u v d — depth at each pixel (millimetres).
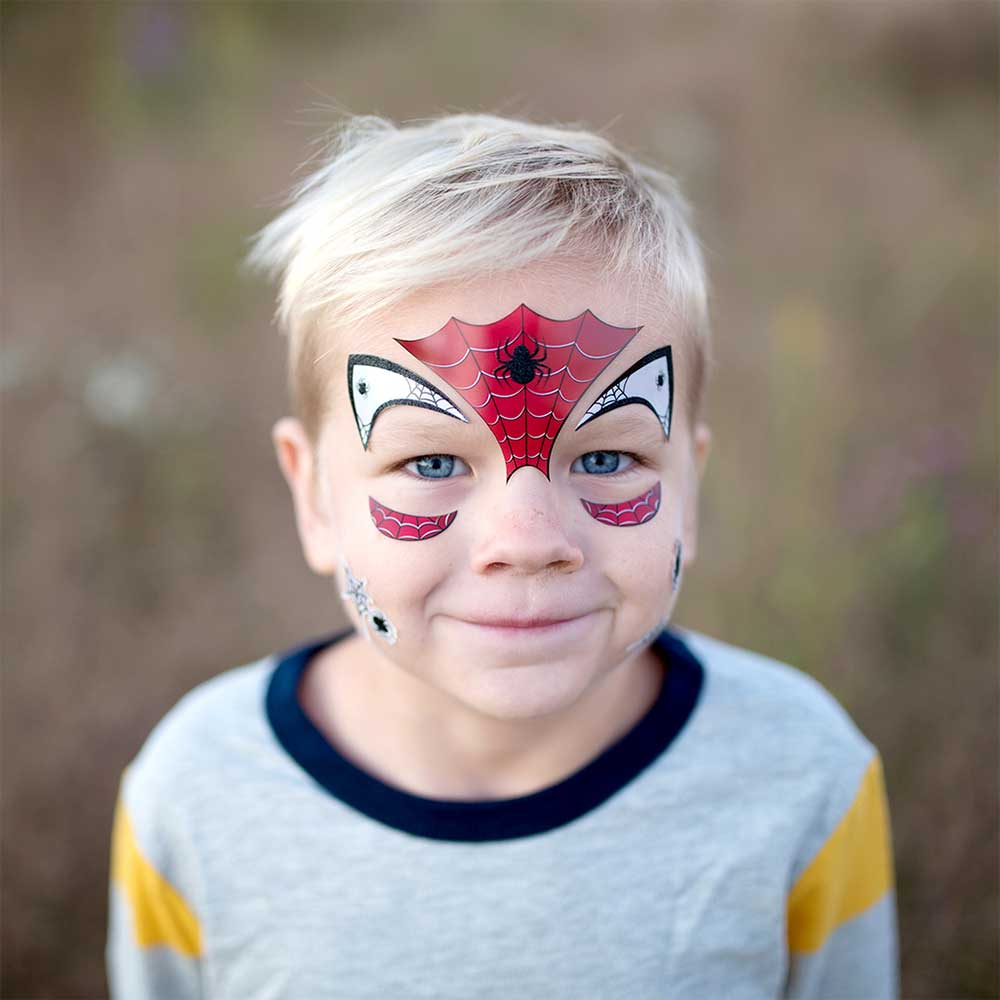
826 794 1552
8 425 3971
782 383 3887
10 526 3682
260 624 3547
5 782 3006
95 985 2605
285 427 1527
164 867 1560
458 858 1453
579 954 1441
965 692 3092
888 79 6719
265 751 1539
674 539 1340
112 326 4438
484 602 1240
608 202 1304
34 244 4855
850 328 4613
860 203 5488
